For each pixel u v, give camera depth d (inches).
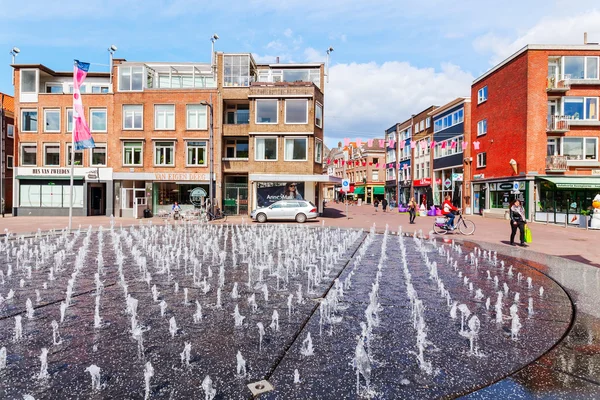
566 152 1042.7
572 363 141.0
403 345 157.5
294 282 271.4
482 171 1275.8
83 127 700.7
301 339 162.7
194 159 1178.6
